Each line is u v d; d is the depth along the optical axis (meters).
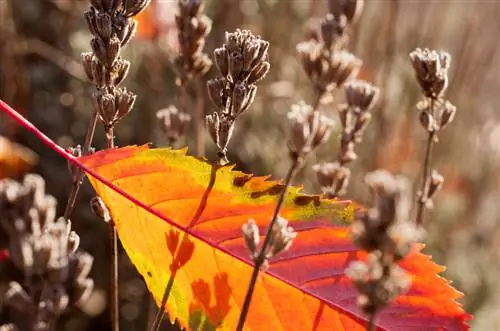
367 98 0.29
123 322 0.44
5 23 0.43
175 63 0.31
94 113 0.25
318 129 0.21
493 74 0.69
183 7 0.30
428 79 0.27
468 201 0.57
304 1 0.58
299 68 0.55
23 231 0.20
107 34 0.24
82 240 0.45
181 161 0.24
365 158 0.51
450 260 0.49
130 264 0.44
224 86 0.24
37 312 0.20
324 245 0.24
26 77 0.45
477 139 0.62
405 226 0.19
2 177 0.35
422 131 0.54
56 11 0.54
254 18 0.53
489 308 0.48
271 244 0.22
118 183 0.24
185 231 0.24
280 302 0.24
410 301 0.24
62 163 0.49
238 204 0.24
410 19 0.57
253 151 0.51
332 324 0.24
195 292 0.25
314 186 0.49
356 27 0.51
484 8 0.60
